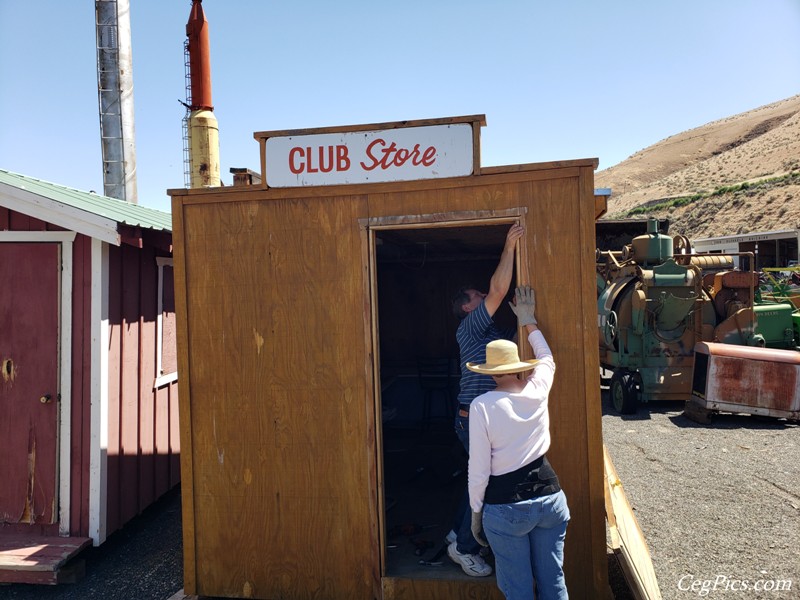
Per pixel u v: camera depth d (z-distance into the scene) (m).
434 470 5.84
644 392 9.66
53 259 4.93
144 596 4.26
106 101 12.62
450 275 7.28
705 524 5.13
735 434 8.04
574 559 3.59
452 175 3.69
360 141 3.78
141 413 5.54
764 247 23.31
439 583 3.66
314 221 3.84
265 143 3.86
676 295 9.49
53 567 4.27
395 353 7.38
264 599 3.89
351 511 3.80
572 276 3.60
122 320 5.21
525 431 2.99
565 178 3.61
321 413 3.84
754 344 9.73
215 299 3.95
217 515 3.94
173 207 3.98
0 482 4.91
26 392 4.93
